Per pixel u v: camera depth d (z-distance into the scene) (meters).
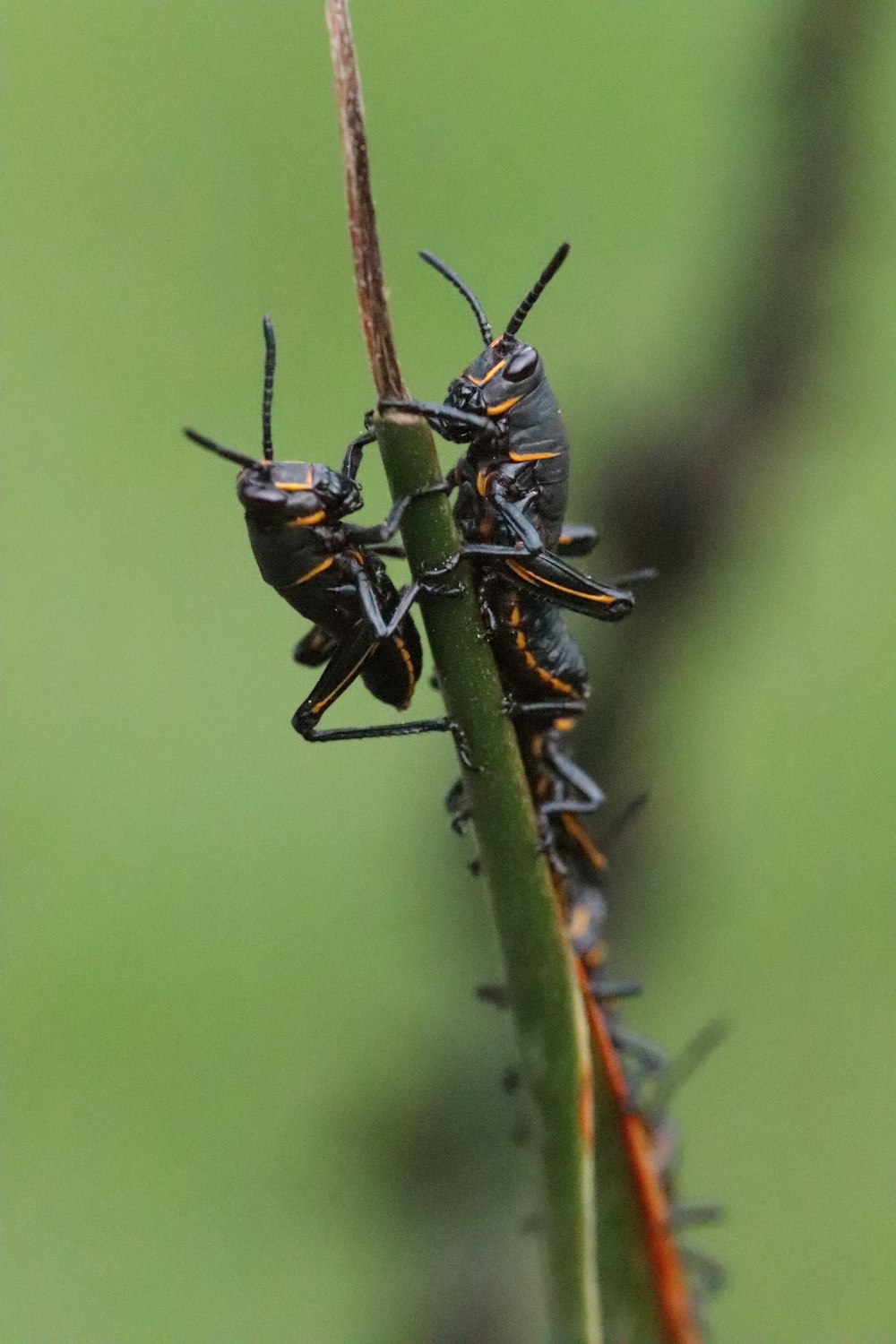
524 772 0.21
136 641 0.27
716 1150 0.25
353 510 0.22
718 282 0.23
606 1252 0.21
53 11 0.30
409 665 0.22
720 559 0.23
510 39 0.27
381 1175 0.24
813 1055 0.26
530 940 0.21
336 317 0.27
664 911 0.24
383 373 0.20
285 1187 0.25
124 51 0.29
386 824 0.26
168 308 0.27
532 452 0.22
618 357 0.24
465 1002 0.24
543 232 0.27
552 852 0.22
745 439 0.23
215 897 0.26
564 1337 0.21
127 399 0.27
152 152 0.28
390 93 0.27
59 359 0.27
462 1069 0.24
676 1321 0.21
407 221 0.27
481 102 0.27
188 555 0.27
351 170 0.20
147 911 0.26
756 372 0.23
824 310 0.23
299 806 0.26
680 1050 0.26
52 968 0.26
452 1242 0.24
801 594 0.25
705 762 0.24
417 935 0.24
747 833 0.26
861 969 0.26
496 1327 0.24
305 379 0.27
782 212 0.23
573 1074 0.21
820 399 0.23
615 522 0.23
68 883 0.26
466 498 0.22
